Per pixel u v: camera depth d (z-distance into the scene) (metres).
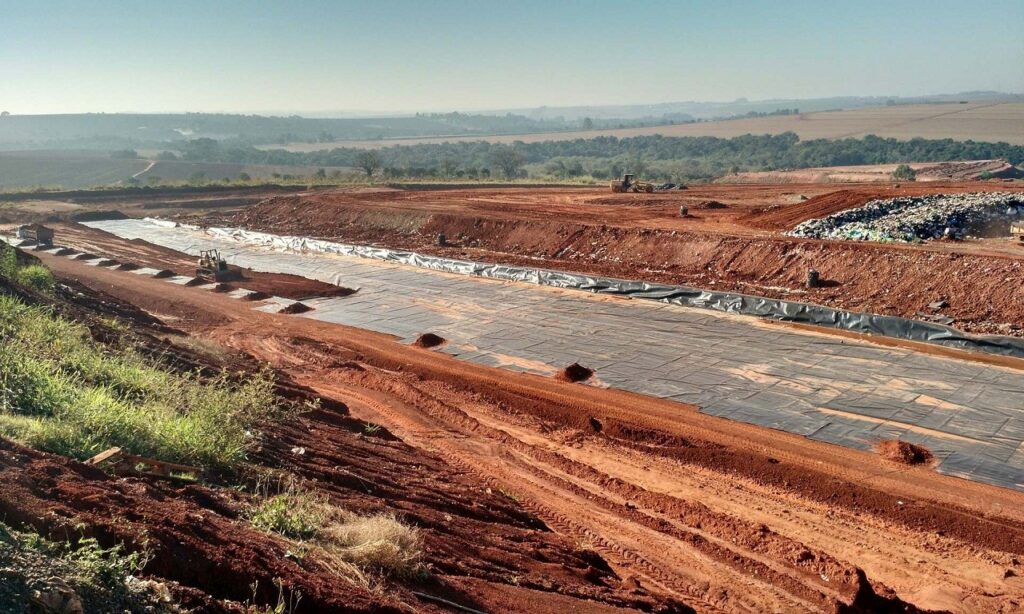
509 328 24.45
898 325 21.86
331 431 13.54
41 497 5.55
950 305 22.59
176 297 28.98
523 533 10.60
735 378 19.19
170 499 6.78
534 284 30.38
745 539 11.84
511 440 15.99
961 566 11.18
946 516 12.30
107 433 8.55
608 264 32.09
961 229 28.77
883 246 26.59
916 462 14.35
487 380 19.69
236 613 5.00
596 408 17.59
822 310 23.30
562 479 14.09
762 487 13.79
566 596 8.20
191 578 5.26
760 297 24.88
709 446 15.48
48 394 9.41
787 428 16.17
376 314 26.92
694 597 10.27
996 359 19.70
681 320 24.45
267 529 7.02
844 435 15.70
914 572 11.08
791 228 33.00
